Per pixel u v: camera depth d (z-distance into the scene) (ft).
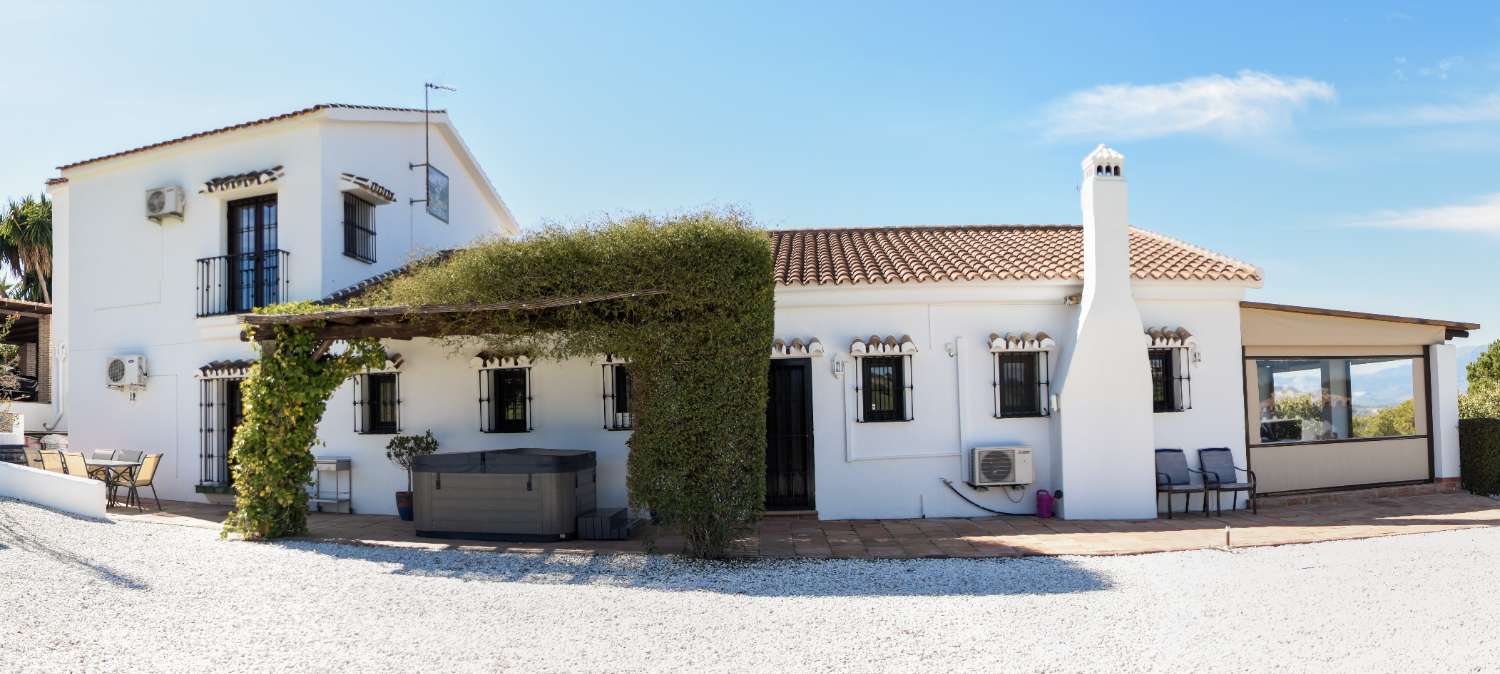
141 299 46.55
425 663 17.79
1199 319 40.27
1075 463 37.45
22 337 72.74
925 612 21.91
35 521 32.32
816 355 38.40
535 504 33.22
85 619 20.51
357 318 31.48
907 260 42.91
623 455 38.96
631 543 32.60
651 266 29.35
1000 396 39.40
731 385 29.40
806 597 23.75
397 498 38.91
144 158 46.98
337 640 19.34
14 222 100.12
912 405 38.91
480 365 39.34
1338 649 18.48
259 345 33.27
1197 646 18.81
